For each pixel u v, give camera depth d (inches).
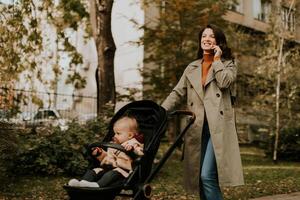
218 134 165.0
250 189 310.8
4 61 451.8
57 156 363.9
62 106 729.6
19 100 472.4
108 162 151.7
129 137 158.6
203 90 172.4
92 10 479.5
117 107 699.4
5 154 289.4
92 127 388.2
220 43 175.9
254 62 701.3
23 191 287.4
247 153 717.3
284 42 605.6
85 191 137.0
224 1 618.8
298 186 333.1
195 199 265.9
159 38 606.5
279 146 618.5
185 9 584.7
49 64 689.6
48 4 493.7
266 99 616.7
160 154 478.3
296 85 602.2
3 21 445.4
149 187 148.0
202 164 169.6
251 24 992.9
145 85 689.0
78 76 586.6
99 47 458.6
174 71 612.1
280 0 599.8
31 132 382.0
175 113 167.9
